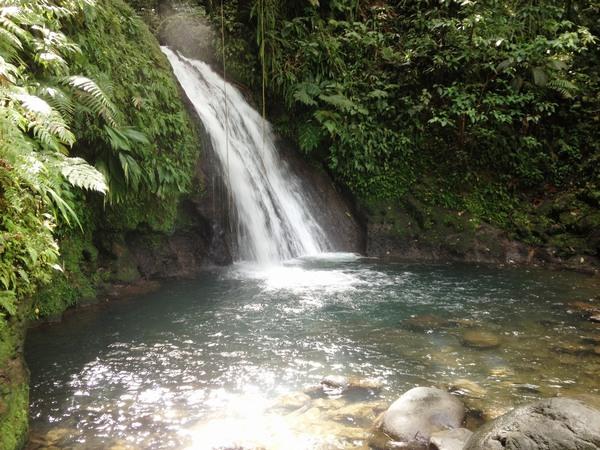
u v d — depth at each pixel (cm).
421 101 899
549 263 788
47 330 471
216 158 746
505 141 887
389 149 901
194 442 286
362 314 522
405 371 383
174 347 430
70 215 521
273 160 884
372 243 857
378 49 962
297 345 436
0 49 421
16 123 345
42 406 328
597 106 898
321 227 866
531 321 503
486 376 375
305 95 887
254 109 941
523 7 962
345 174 906
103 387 356
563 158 895
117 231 612
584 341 448
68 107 465
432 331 473
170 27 959
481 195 875
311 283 646
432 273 714
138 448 280
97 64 582
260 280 655
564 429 230
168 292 595
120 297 573
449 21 899
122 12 688
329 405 329
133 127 587
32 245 304
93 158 549
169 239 676
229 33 935
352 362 400
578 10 985
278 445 281
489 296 595
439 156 906
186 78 833
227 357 409
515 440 234
